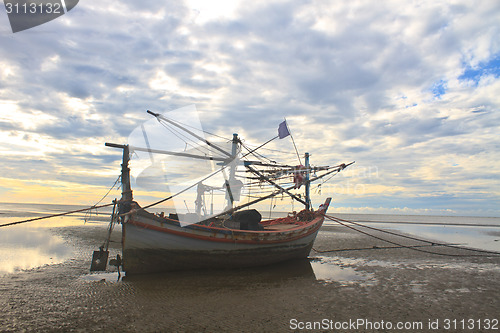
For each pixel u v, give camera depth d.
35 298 7.82
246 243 11.54
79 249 15.45
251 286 9.41
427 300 8.21
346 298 8.29
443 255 16.09
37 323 6.22
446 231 33.91
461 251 17.78
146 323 6.31
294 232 13.05
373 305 7.71
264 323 6.41
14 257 13.06
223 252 11.20
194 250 10.72
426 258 15.08
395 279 10.63
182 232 10.39
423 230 34.75
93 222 32.50
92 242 17.84
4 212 45.22
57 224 28.62
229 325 6.27
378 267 12.77
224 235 11.07
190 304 7.57
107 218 40.50
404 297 8.46
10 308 7.05
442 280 10.54
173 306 7.39
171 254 10.50
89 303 7.50
